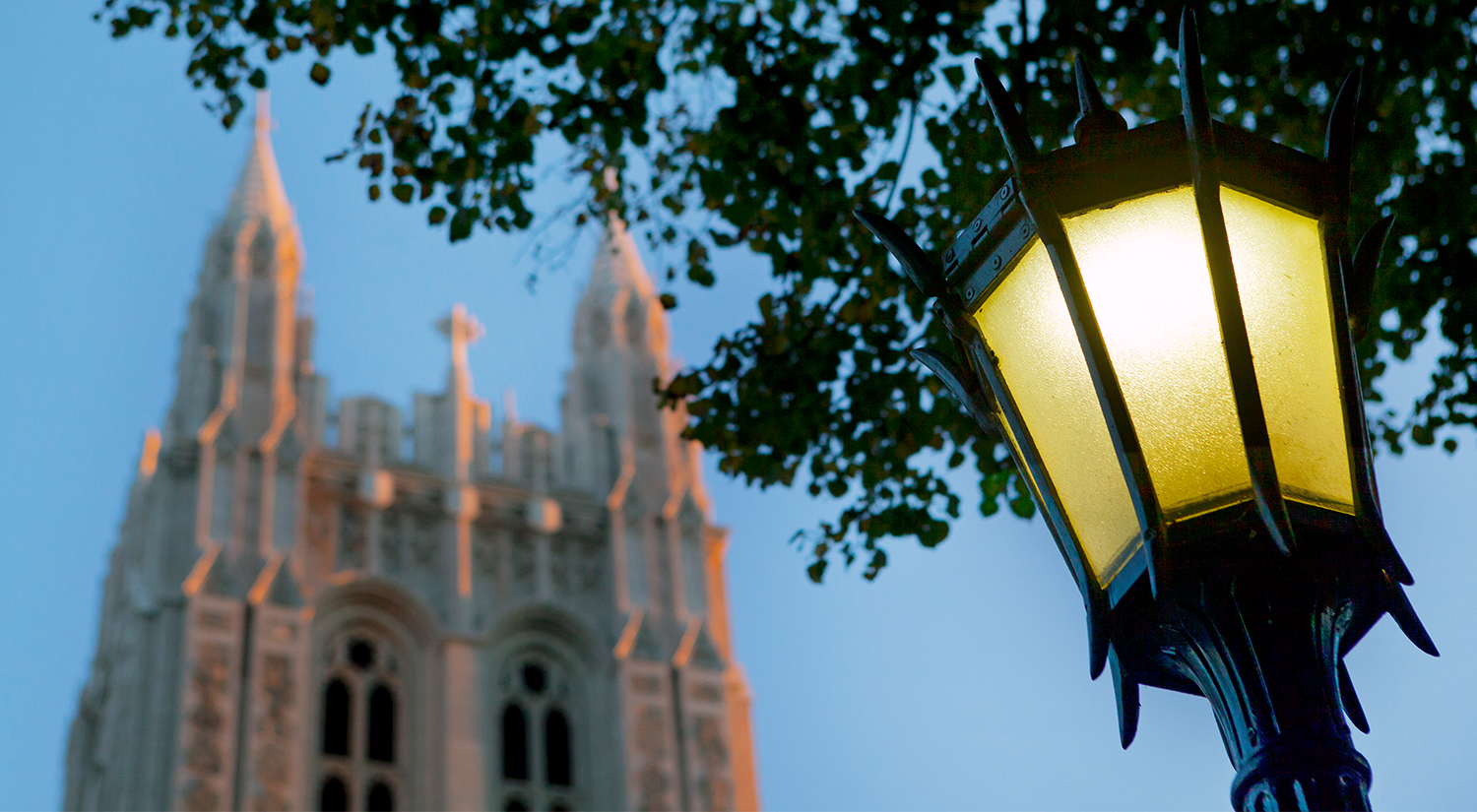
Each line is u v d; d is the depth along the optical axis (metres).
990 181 18.11
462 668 84.75
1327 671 6.70
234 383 89.44
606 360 100.44
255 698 78.56
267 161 101.06
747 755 86.69
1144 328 6.78
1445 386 18.42
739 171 19.09
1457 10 17.55
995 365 7.27
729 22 20.23
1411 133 18.45
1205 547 6.72
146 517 87.00
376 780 80.50
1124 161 6.85
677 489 94.88
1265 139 7.04
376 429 92.44
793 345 19.67
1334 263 7.00
